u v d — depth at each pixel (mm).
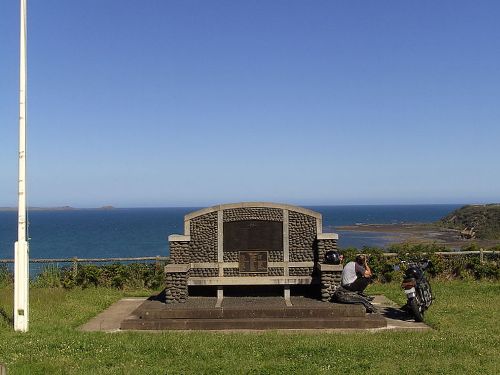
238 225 14602
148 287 18156
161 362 8734
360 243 70375
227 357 8977
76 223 157625
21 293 11133
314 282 14188
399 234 89000
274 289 14773
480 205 103688
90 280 18141
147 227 129125
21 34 11102
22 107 11117
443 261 18984
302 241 14594
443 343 9898
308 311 12391
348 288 13031
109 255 57031
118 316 13484
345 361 8672
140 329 11898
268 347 9656
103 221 174125
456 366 8352
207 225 14602
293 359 8875
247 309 12422
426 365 8406
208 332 11359
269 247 14578
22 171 11180
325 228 111875
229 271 14492
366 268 13227
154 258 18812
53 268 18641
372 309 12852
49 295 15523
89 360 8820
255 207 14625
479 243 62406
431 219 170125
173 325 11914
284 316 12375
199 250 14562
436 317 12664
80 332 11227
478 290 16531
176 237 14297
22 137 11156
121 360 8852
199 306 12945
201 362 8625
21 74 11109
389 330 11539
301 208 14602
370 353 9195
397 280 18359
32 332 10992
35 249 66500
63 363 8578
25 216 11242
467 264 19016
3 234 99812
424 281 12969
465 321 12242
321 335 10852
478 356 9016
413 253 19375
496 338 10359
